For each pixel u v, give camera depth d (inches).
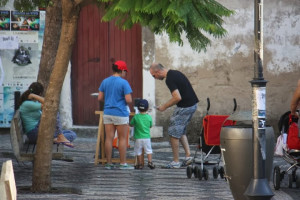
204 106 1910.7
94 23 1936.5
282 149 1250.0
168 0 786.2
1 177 494.9
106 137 1422.2
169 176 1334.9
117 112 1403.8
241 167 1041.5
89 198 1073.5
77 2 1059.9
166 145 1857.8
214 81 1910.7
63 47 1097.4
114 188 1184.2
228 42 1910.7
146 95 1902.1
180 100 1416.1
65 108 1924.2
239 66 1914.4
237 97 1916.8
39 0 1283.2
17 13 1891.0
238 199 1057.5
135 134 1433.3
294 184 1286.9
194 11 786.8
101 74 1943.9
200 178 1288.1
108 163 1424.7
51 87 1114.7
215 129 1278.3
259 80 960.9
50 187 1136.2
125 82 1405.0
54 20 1393.9
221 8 809.5
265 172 981.8
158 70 1424.7
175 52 1902.1
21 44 1899.6
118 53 1940.2
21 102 1347.2
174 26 802.8
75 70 1940.2
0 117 1899.6
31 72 1905.8
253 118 966.4
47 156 1127.0
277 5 1920.5
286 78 1927.9
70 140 1411.2
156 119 1903.3
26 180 1246.3
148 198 1088.2
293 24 1924.2
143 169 1430.9
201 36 840.9
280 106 1929.1
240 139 1037.8
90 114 1947.6
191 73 1905.8
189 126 1910.7
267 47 1924.2
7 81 1899.6
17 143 1186.0
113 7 833.5
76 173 1348.4
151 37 1898.4
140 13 797.9
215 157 1632.6
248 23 1909.4
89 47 1940.2
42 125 1122.0
